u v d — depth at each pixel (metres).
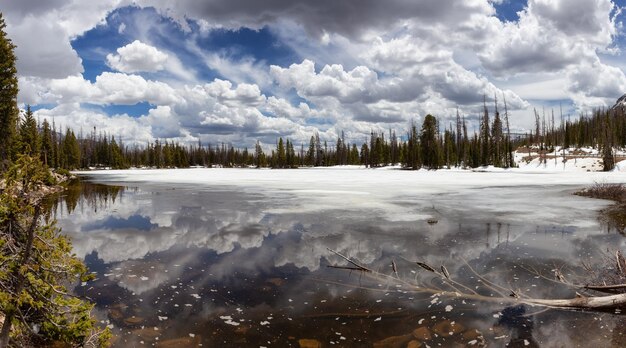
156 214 16.86
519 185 33.38
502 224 13.97
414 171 73.00
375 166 103.69
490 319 5.96
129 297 6.86
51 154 75.12
